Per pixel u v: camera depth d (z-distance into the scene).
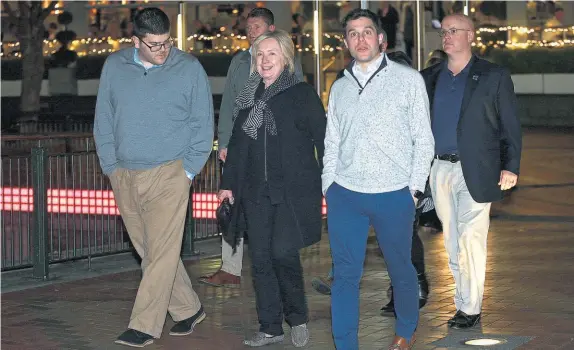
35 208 9.40
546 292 8.55
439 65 7.40
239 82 8.48
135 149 6.97
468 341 7.00
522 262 9.90
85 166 10.27
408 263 6.48
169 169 7.02
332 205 6.45
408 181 6.34
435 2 17.30
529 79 26.08
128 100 6.95
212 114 7.09
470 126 7.16
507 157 7.21
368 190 6.28
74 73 25.02
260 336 7.04
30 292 8.91
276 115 6.76
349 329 6.46
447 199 7.39
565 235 11.48
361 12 6.32
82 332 7.52
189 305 7.41
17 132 23.77
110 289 9.02
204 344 7.12
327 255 10.52
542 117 25.92
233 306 8.26
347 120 6.35
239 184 6.89
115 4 23.55
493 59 26.22
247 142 6.86
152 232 7.06
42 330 7.59
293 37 17.73
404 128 6.33
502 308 7.98
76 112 24.89
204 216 10.99
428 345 6.91
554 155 19.66
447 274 9.38
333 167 6.48
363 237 6.45
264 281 7.03
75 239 10.11
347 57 17.53
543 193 14.91
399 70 6.34
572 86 25.69
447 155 7.29
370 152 6.28
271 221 6.89
